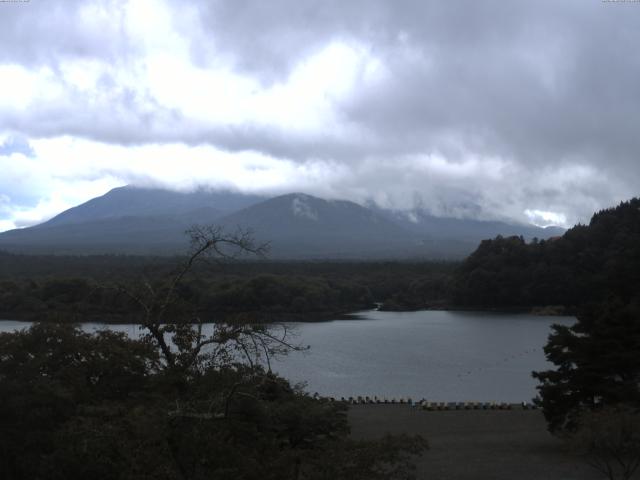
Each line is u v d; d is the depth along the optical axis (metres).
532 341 101.62
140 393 18.81
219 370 17.05
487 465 32.78
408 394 60.44
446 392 61.62
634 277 131.00
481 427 42.62
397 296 176.50
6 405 23.16
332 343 98.75
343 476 16.66
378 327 124.31
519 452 35.50
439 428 42.44
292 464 18.16
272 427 20.06
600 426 25.88
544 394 35.81
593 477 30.19
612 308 36.66
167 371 17.05
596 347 34.81
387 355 85.56
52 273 138.12
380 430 41.81
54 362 26.67
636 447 25.97
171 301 17.31
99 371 26.62
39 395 23.67
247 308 103.44
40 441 22.95
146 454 15.57
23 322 92.00
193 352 17.23
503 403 51.72
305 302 139.25
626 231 162.25
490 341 101.88
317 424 22.56
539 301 162.38
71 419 20.61
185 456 15.61
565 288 155.50
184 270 16.92
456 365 78.19
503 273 166.12
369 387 64.44
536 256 170.50
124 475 15.51
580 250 164.75
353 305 171.50
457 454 35.12
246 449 16.62
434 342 100.56
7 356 26.83
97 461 17.06
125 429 16.45
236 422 16.25
